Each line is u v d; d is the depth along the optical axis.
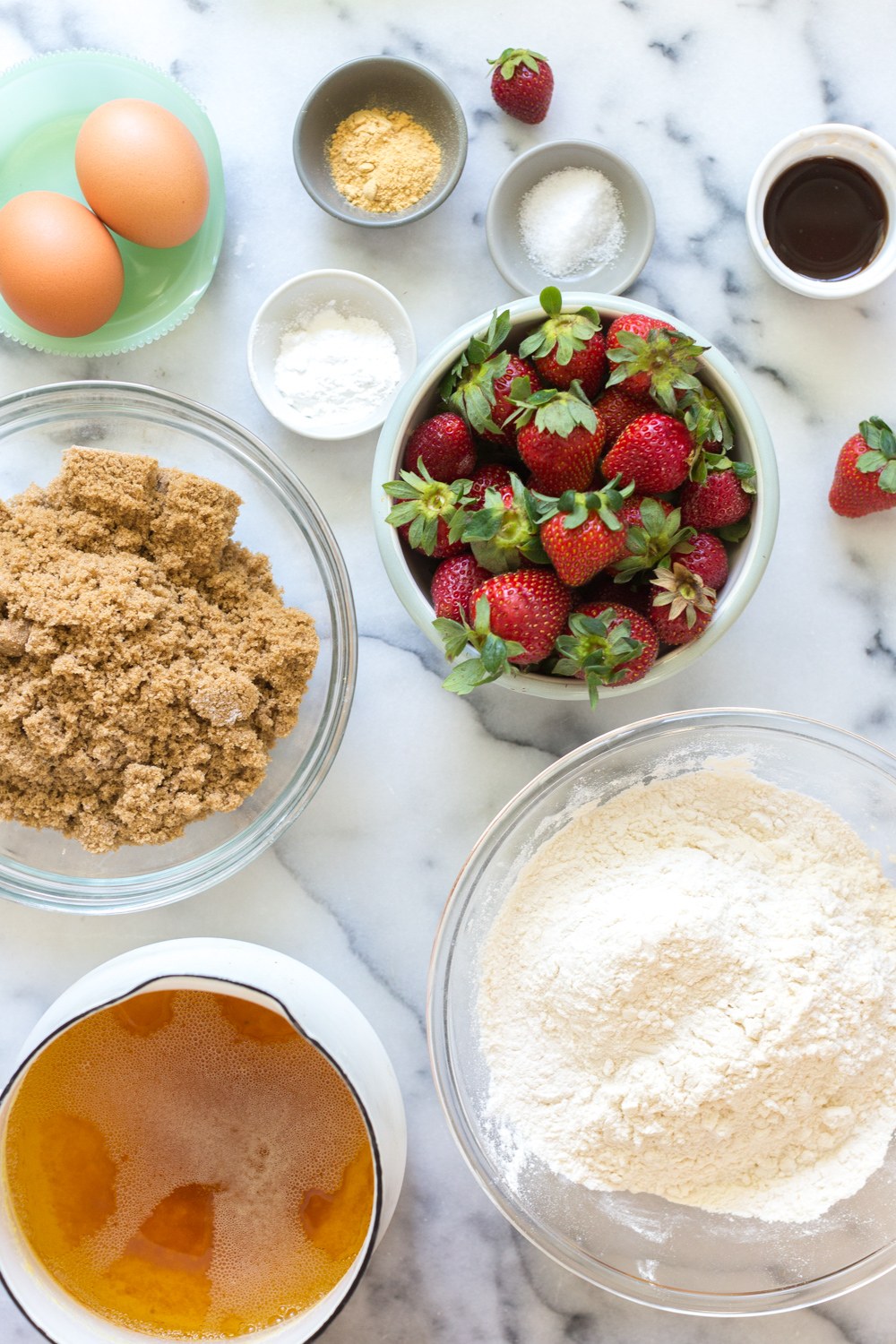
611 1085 0.60
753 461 0.58
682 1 0.65
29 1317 0.59
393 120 0.64
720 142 0.66
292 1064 0.63
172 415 0.63
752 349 0.66
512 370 0.57
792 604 0.66
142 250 0.66
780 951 0.60
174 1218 0.63
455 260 0.66
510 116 0.65
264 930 0.66
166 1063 0.64
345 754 0.66
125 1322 0.62
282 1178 0.63
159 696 0.59
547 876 0.63
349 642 0.63
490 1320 0.65
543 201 0.64
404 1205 0.66
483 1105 0.63
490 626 0.56
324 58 0.66
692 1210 0.62
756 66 0.66
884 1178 0.62
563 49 0.66
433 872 0.66
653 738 0.62
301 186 0.66
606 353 0.58
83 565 0.59
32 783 0.60
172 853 0.64
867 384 0.66
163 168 0.61
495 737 0.66
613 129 0.66
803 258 0.65
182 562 0.60
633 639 0.56
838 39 0.65
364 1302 0.65
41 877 0.64
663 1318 0.65
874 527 0.66
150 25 0.66
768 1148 0.61
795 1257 0.63
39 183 0.66
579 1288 0.65
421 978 0.66
